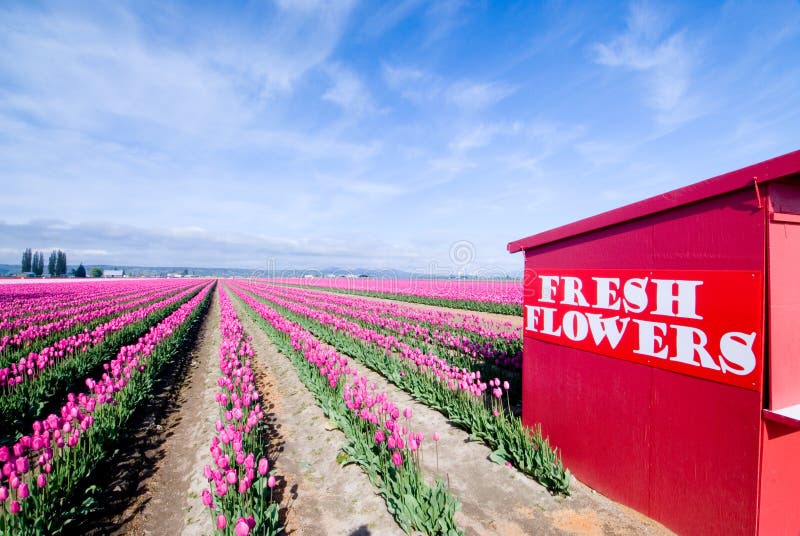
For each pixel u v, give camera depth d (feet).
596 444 12.94
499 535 11.39
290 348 37.55
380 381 27.96
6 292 109.29
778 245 8.98
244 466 13.79
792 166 7.97
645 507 11.41
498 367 27.99
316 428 20.38
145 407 24.16
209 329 60.03
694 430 10.11
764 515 8.97
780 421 8.38
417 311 57.82
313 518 12.85
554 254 14.89
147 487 15.12
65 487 12.85
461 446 17.21
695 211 10.18
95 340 34.78
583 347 13.46
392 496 12.57
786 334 9.18
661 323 10.96
